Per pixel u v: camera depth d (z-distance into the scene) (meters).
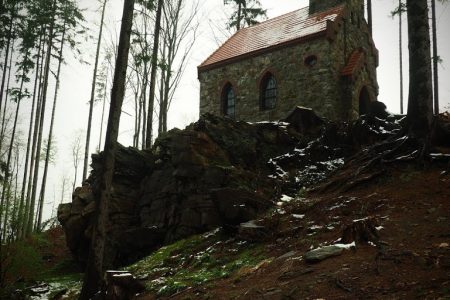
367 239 6.88
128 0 11.62
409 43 11.02
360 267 5.89
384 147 11.51
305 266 6.60
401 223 7.35
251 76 22.59
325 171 13.47
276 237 9.17
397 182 9.70
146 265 11.13
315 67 20.03
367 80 22.27
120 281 8.70
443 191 8.41
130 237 13.52
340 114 19.70
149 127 18.80
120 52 11.29
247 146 14.71
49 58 25.42
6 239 12.41
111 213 14.70
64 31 25.80
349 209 9.05
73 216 16.45
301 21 23.16
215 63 24.23
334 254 6.62
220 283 7.50
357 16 23.52
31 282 13.91
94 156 17.02
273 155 15.20
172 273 9.62
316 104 19.66
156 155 16.38
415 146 10.54
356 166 11.77
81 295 9.88
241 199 11.28
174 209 13.41
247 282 6.96
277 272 6.88
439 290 4.65
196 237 11.84
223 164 13.55
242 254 9.06
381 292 4.98
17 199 12.75
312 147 14.93
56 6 25.33
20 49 25.22
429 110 10.62
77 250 16.81
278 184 13.30
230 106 23.83
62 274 16.44
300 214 10.15
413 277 5.21
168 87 25.62
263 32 24.91
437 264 5.42
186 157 13.31
